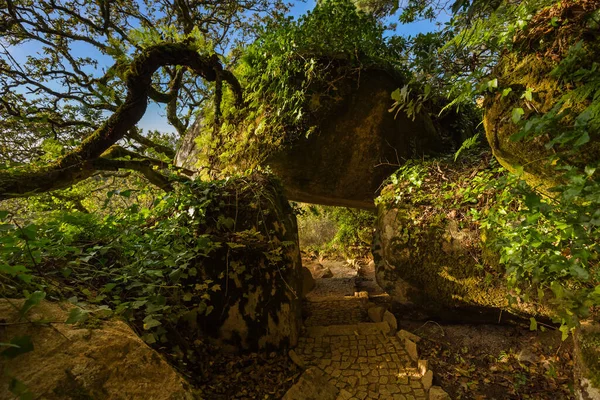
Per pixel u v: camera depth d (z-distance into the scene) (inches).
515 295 119.3
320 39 196.2
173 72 293.3
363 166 201.5
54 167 121.6
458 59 81.5
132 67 139.6
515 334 133.2
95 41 269.4
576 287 71.1
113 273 85.9
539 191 64.1
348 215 333.7
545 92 56.5
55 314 47.4
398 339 138.9
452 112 232.5
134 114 138.6
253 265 125.6
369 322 165.8
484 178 136.4
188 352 105.3
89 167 129.0
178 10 313.6
